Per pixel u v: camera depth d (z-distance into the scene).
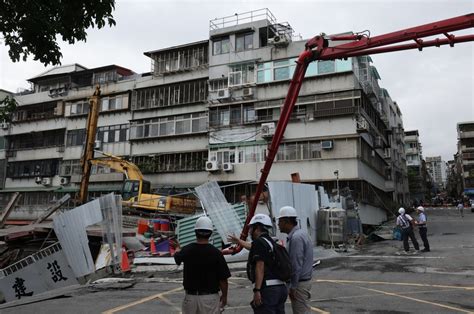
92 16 6.34
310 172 27.50
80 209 13.37
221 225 13.92
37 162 41.50
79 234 13.17
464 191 67.88
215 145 31.00
